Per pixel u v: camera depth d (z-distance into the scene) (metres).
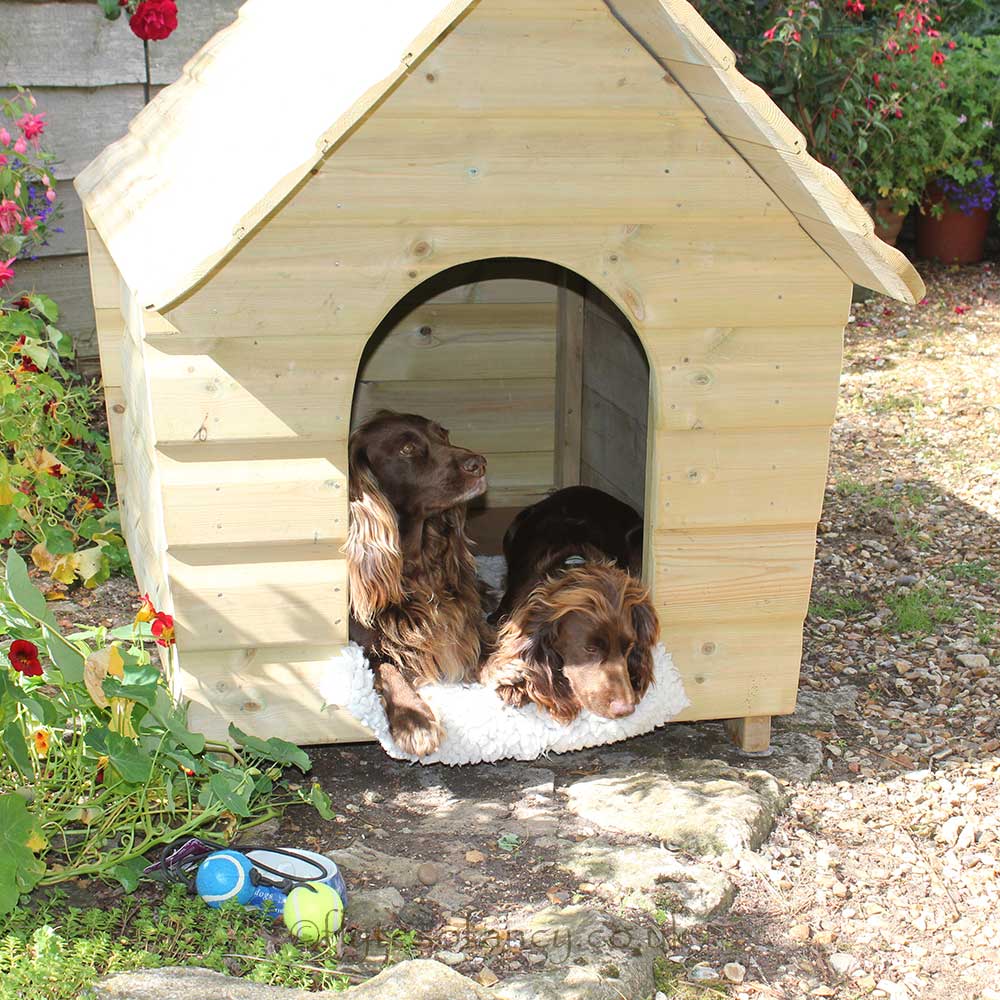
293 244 1.68
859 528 2.99
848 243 1.69
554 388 3.01
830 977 1.63
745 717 2.07
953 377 3.98
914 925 1.73
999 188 5.10
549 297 2.94
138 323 1.80
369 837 1.83
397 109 1.64
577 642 1.91
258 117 1.84
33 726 1.80
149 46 3.16
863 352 4.24
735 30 4.10
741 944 1.67
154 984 1.44
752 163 1.72
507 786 1.98
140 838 1.80
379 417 2.06
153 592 2.12
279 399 1.74
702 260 1.79
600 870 1.76
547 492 3.08
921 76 4.70
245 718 1.88
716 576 1.95
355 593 1.89
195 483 1.76
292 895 1.60
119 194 2.13
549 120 1.68
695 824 1.85
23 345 2.49
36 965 1.42
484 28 1.62
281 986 1.48
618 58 1.66
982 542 2.92
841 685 2.34
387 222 1.69
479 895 1.71
